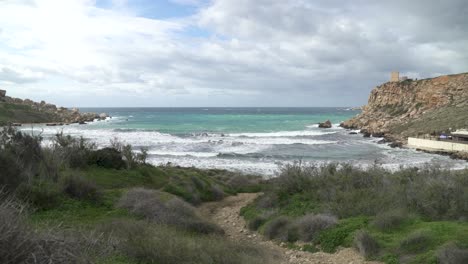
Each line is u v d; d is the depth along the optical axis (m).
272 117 131.25
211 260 8.10
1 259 4.75
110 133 63.50
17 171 11.63
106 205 12.80
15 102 120.44
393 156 43.53
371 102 110.19
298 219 12.39
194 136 60.44
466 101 78.56
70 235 6.71
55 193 12.03
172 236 9.44
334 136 65.38
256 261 9.02
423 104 89.50
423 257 8.21
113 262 6.79
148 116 136.38
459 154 41.88
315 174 17.55
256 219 13.88
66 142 19.34
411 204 12.10
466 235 8.78
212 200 19.83
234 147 48.09
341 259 9.48
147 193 13.64
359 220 11.35
